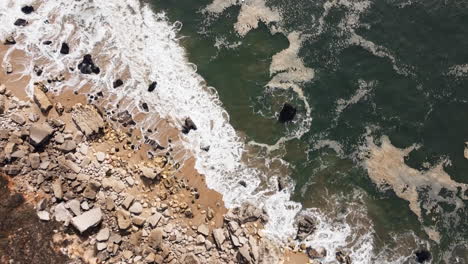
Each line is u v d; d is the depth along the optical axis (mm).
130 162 30547
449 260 30875
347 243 30734
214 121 32844
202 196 30609
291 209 31203
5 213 27062
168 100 32938
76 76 32531
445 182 32188
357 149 32812
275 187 31672
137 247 28391
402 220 31516
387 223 31406
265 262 29266
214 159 31766
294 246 30266
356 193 31922
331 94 33969
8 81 31516
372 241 30938
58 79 32156
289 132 33062
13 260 25734
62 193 28672
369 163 32500
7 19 33625
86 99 31953
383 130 33219
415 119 33406
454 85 34000
